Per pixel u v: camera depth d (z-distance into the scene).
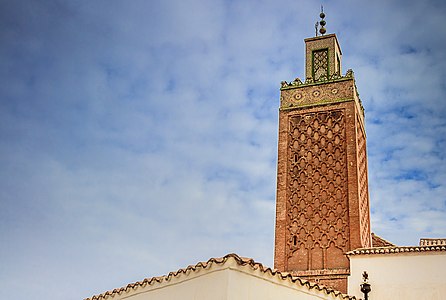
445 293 19.69
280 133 28.77
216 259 14.76
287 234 26.17
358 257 21.25
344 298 17.89
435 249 20.30
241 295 14.40
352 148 27.00
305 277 24.69
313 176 27.08
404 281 20.25
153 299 16.14
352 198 25.81
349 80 28.61
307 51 31.08
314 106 28.72
